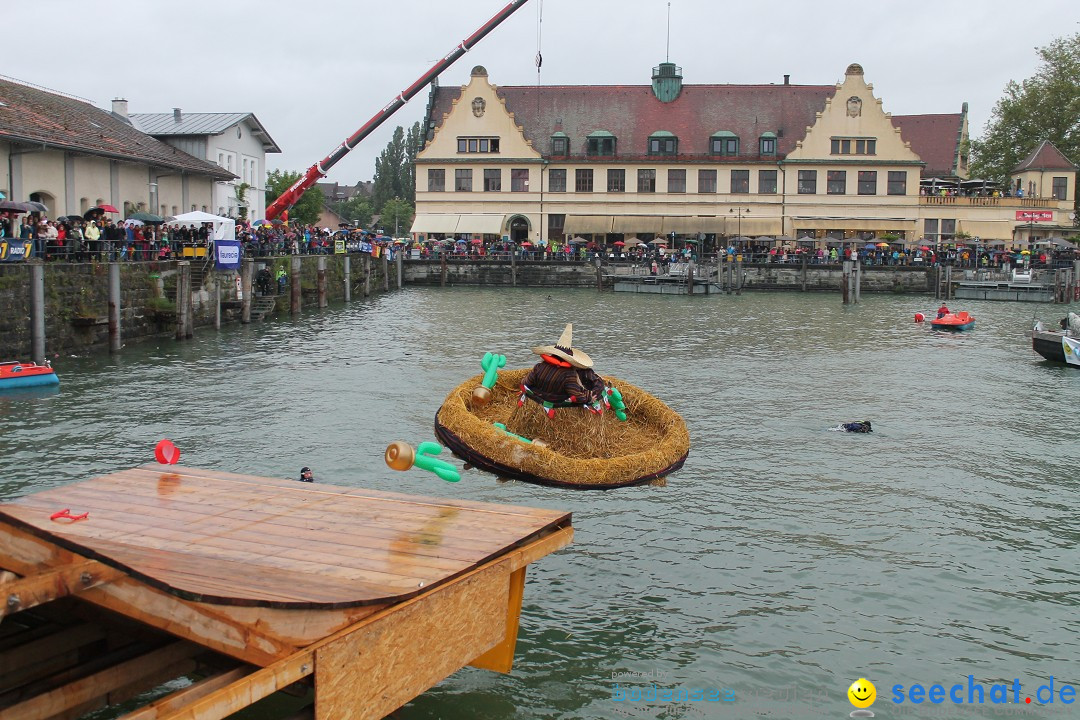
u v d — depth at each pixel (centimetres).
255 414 2512
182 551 912
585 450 1631
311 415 2514
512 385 1797
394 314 5362
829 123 8300
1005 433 2456
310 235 6388
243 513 1041
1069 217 8594
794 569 1551
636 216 8462
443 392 2861
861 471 2084
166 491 1121
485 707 1138
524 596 1434
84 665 905
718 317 5384
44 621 1012
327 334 4303
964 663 1271
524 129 8631
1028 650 1309
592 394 1656
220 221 4612
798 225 8356
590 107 8775
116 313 3447
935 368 3525
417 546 955
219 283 4325
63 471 1964
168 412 2511
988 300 6900
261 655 798
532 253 7819
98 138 4716
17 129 3919
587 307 5969
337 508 1072
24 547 855
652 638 1320
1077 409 2781
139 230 3944
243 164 6831
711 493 1914
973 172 9600
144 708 729
